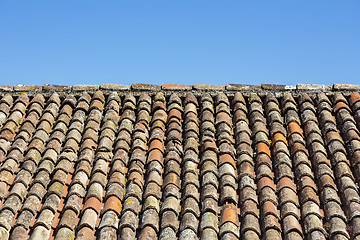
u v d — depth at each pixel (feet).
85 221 16.98
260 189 18.51
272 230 16.71
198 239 16.62
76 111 23.45
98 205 17.84
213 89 24.93
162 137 21.45
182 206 17.79
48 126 22.40
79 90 25.04
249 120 22.91
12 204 17.70
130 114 23.17
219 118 22.65
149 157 20.11
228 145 20.75
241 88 24.89
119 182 18.78
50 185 18.81
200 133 21.86
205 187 18.47
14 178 19.34
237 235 16.63
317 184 18.88
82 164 19.67
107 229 16.70
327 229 16.92
